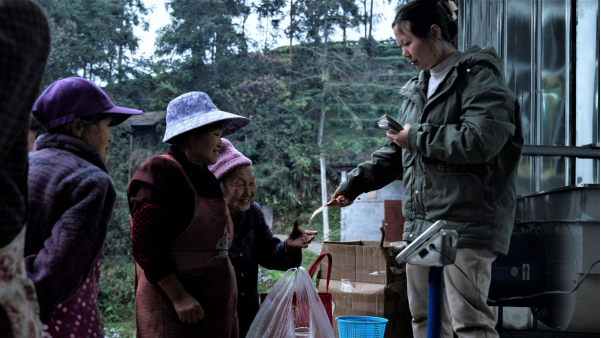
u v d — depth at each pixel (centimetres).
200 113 236
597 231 304
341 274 374
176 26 3634
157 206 216
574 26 431
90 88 203
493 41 544
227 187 280
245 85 3484
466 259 255
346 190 323
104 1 3119
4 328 110
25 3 110
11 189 112
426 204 266
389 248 359
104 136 206
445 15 274
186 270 221
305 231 286
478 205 255
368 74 4053
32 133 229
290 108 3566
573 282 313
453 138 250
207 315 223
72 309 189
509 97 256
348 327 290
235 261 288
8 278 111
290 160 3291
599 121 393
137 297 231
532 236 356
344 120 3712
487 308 259
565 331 325
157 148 2817
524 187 489
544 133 465
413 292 287
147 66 3416
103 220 184
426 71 286
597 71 403
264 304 280
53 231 172
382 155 320
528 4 487
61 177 181
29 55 109
